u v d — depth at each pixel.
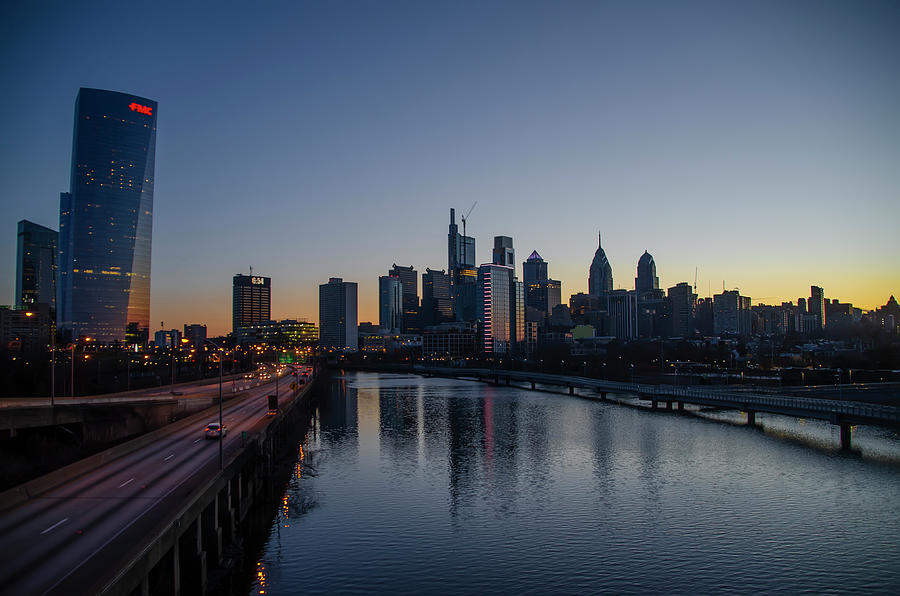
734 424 147.00
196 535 50.34
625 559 59.25
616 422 153.00
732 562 58.50
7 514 46.28
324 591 52.44
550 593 52.16
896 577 55.03
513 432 137.38
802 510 74.00
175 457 69.44
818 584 53.78
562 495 81.56
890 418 104.62
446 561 58.78
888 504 76.25
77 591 32.38
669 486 85.75
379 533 66.75
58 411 100.00
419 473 95.31
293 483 89.38
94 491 53.34
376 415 173.12
